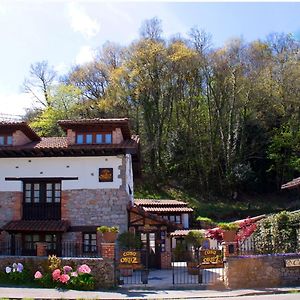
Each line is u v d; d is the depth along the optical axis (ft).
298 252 65.00
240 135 158.92
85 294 51.26
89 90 173.58
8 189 77.20
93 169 77.25
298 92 154.40
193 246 79.51
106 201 76.13
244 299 48.06
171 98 163.73
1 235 74.74
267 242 76.33
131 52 160.97
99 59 176.96
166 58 155.74
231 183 151.33
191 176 159.74
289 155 150.51
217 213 135.03
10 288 53.57
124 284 58.39
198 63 157.48
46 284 55.62
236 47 157.99
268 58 160.04
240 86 155.02
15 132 78.89
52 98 166.71
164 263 77.56
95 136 78.38
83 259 57.47
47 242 74.79
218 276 63.82
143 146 158.71
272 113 158.10
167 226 78.07
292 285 57.57
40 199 77.56
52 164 77.82
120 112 159.53
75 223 75.77
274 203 148.05
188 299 49.16
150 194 149.69
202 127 162.20
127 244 68.49
